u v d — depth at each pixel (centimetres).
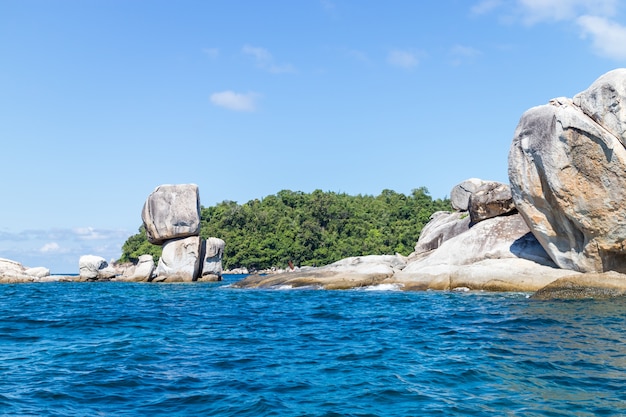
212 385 958
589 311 1750
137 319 1955
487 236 2994
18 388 952
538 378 945
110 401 873
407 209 12012
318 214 11525
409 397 860
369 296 2655
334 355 1205
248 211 11681
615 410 774
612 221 2231
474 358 1114
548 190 2388
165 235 4800
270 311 2166
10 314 2170
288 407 822
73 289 4003
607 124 2164
